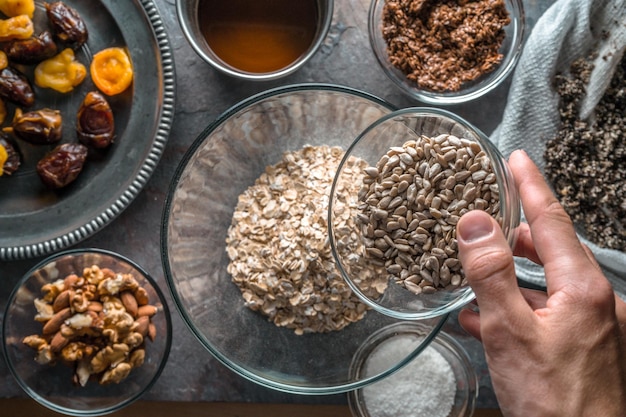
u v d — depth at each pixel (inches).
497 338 22.9
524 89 29.2
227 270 29.2
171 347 30.5
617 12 28.9
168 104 28.9
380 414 30.1
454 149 24.4
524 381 22.9
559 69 29.6
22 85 29.2
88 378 29.5
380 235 25.0
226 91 30.3
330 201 25.4
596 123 29.4
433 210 24.4
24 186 29.9
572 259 23.9
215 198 29.8
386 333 29.3
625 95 29.2
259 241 28.5
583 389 22.8
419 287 24.8
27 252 29.4
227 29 29.0
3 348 29.0
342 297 28.0
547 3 30.0
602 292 23.3
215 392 30.5
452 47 29.2
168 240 28.1
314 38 28.9
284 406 30.8
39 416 31.0
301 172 28.7
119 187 29.8
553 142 29.4
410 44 28.9
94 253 29.0
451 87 29.1
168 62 28.8
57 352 29.0
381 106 27.7
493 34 28.8
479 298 23.0
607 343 23.2
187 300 29.4
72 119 29.9
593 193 29.2
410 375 29.9
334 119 29.3
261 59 29.3
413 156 24.7
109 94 29.3
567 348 22.9
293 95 28.3
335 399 30.5
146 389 29.1
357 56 30.2
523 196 25.0
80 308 28.4
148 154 29.1
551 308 23.3
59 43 29.6
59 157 29.0
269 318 28.9
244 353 29.6
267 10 28.9
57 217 29.8
